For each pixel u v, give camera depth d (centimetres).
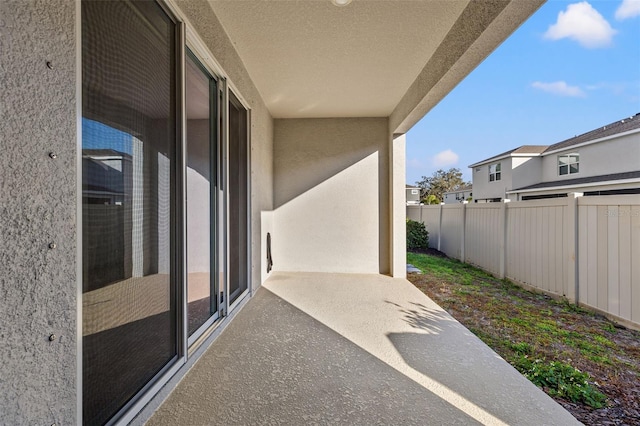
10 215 100
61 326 119
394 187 571
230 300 349
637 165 1095
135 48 168
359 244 600
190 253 251
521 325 370
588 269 420
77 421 127
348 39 325
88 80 133
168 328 208
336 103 521
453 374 236
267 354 263
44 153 111
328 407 195
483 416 188
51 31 114
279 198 606
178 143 216
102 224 143
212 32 274
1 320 97
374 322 341
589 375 259
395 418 186
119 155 155
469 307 438
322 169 602
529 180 1556
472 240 722
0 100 96
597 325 369
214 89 302
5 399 98
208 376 228
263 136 507
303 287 487
